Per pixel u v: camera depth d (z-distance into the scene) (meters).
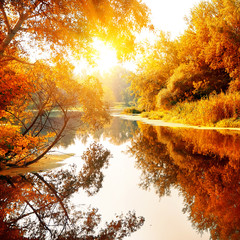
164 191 3.40
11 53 5.88
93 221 2.51
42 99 5.65
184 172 4.40
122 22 5.97
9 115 6.16
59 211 2.79
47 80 5.36
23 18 5.18
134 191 3.45
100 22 5.91
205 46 20.72
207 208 2.72
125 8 5.76
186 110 18.12
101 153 6.76
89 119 5.75
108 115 5.82
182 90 21.14
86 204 3.00
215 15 21.06
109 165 5.25
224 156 5.76
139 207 2.86
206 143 7.85
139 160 5.71
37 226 2.40
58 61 5.78
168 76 26.25
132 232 2.21
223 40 18.28
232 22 18.31
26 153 5.59
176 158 5.71
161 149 7.15
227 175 4.09
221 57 19.34
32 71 5.36
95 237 2.16
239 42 17.94
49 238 2.15
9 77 4.95
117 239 2.09
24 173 4.59
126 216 2.62
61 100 5.54
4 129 5.41
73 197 3.26
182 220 2.45
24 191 3.52
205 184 3.62
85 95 5.52
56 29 5.79
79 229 2.32
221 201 2.92
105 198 3.20
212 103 14.82
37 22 5.71
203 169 4.55
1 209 2.85
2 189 3.61
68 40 5.89
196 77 20.83
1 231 2.29
